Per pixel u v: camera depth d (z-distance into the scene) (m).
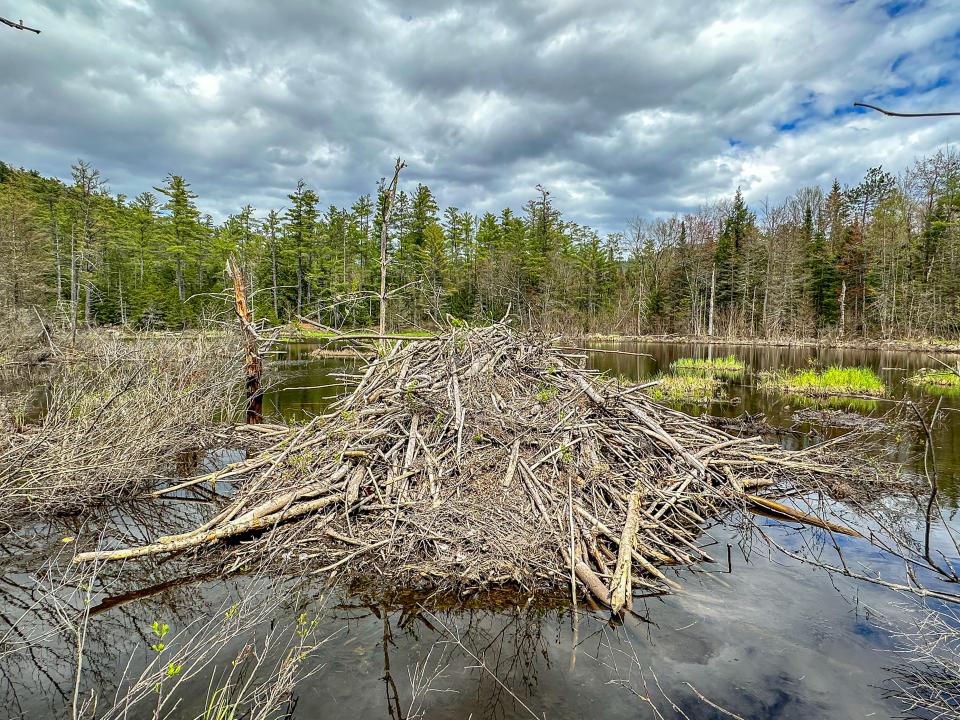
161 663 3.36
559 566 4.40
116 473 6.02
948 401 14.25
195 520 5.80
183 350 8.18
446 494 5.21
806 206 54.88
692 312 51.84
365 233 53.81
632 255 57.06
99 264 35.06
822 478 7.00
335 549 4.78
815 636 3.71
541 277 48.22
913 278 39.97
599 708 2.99
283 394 13.90
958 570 4.65
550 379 7.44
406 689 3.14
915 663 3.41
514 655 3.48
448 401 6.38
